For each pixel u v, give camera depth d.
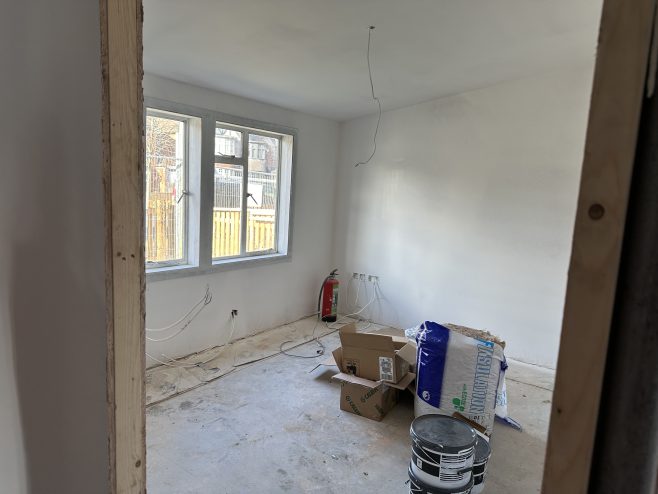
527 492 2.13
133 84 0.95
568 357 0.55
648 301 0.51
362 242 4.86
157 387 3.02
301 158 4.47
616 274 0.51
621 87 0.50
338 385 3.19
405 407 2.91
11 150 0.88
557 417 0.56
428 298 4.40
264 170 4.23
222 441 2.43
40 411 0.96
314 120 4.57
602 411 0.55
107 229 0.94
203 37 2.54
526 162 3.71
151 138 3.24
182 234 3.55
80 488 1.03
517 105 3.70
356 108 4.33
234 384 3.14
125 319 0.99
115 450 1.00
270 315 4.38
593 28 2.63
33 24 0.86
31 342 0.94
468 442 1.86
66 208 0.94
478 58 3.10
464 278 4.14
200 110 3.40
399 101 4.15
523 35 2.72
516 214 3.80
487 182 3.93
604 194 0.51
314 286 4.94
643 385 0.52
